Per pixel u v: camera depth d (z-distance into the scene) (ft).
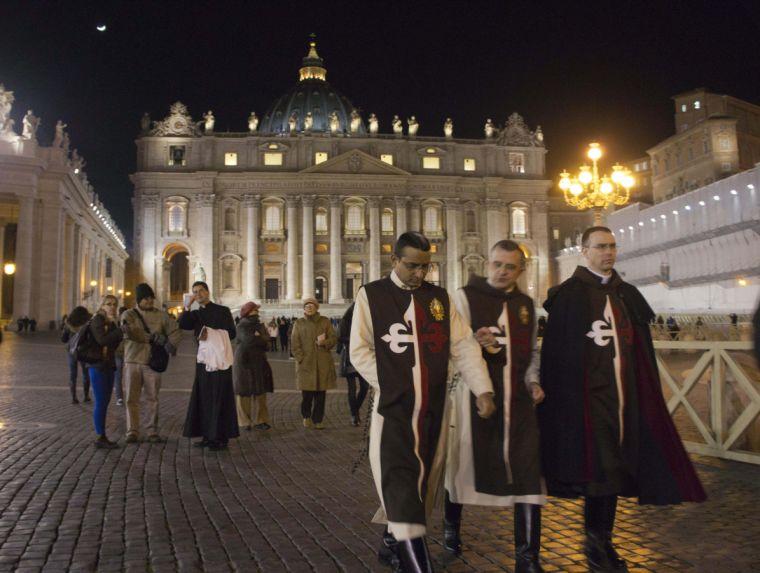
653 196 254.47
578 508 20.40
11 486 22.81
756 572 14.49
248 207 249.96
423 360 13.48
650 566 14.99
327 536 17.37
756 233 142.51
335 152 258.57
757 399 24.82
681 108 247.09
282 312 237.04
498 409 14.58
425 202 262.47
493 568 15.10
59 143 159.43
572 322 15.25
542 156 275.80
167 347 31.53
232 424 29.96
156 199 247.29
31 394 49.80
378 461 13.03
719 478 23.18
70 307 171.12
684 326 92.53
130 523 18.58
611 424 14.82
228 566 15.24
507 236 268.21
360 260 255.70
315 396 36.19
